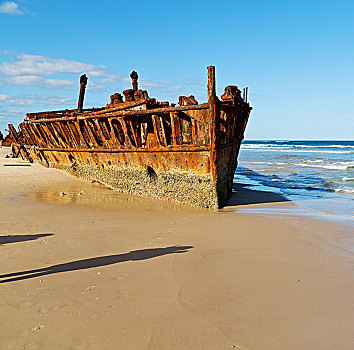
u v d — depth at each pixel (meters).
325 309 3.24
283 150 59.12
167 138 9.91
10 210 7.88
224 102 9.90
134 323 2.92
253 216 7.86
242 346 2.61
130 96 10.67
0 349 2.50
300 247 5.39
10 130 21.91
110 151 11.10
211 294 3.54
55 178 13.33
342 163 28.39
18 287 3.61
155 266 4.36
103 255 4.78
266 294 3.57
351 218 7.84
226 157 10.02
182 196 9.34
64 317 2.99
